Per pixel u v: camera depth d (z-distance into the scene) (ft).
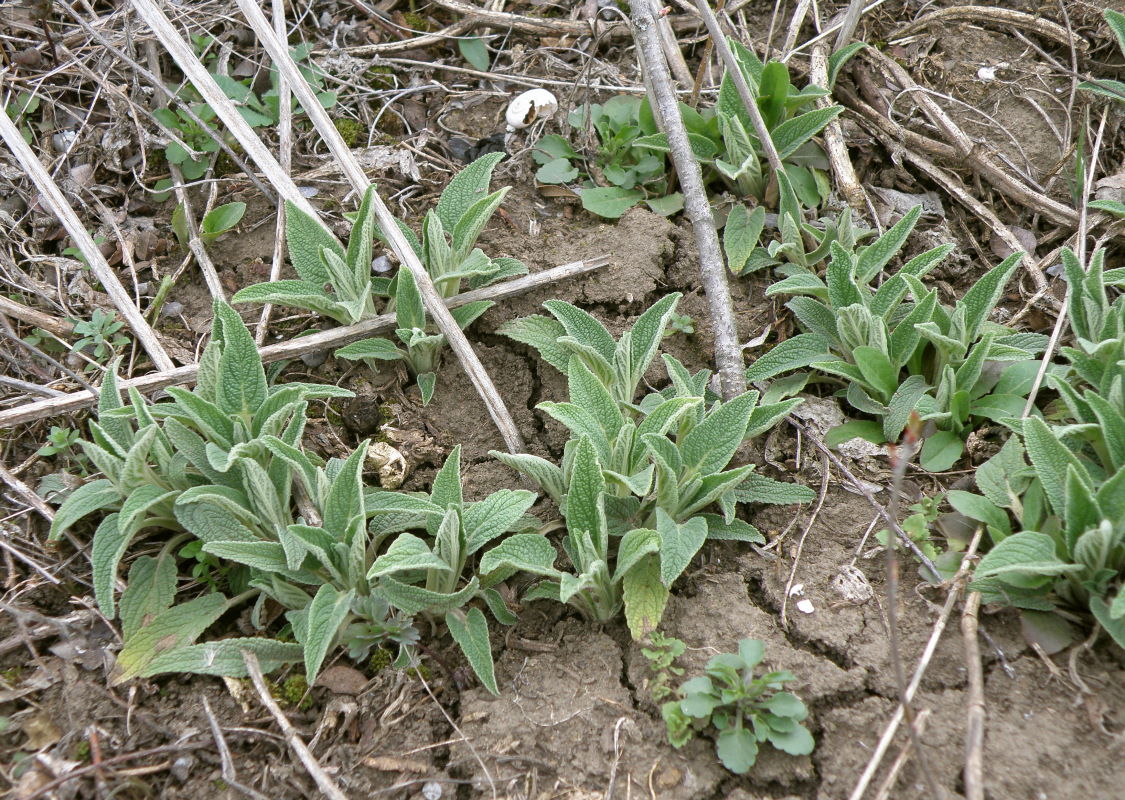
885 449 4.54
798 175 4.96
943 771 4.11
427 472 4.59
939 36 5.20
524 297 4.81
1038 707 4.17
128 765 4.17
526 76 5.24
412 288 4.65
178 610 4.31
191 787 4.16
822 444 4.55
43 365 4.70
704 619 4.33
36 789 4.12
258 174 5.04
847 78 5.16
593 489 4.29
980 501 4.35
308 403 4.66
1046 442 4.29
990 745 4.13
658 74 4.91
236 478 4.40
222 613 4.33
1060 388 4.35
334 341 4.68
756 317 4.80
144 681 4.26
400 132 5.16
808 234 4.83
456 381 4.71
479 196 4.82
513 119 5.09
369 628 4.28
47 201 4.67
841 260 4.62
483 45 5.30
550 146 5.06
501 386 4.73
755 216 4.86
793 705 4.14
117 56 5.02
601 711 4.22
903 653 4.26
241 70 5.19
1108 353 4.44
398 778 4.17
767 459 4.57
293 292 4.64
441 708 4.24
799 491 4.43
